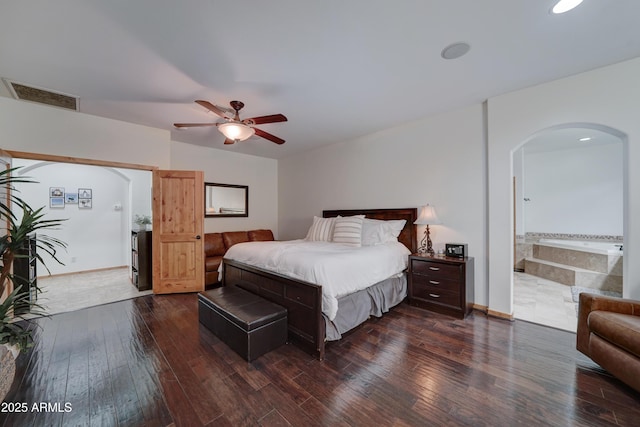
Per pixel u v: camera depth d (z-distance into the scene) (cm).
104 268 539
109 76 234
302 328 221
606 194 492
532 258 514
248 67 222
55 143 301
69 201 502
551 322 271
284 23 170
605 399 158
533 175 566
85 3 151
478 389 168
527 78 246
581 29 179
